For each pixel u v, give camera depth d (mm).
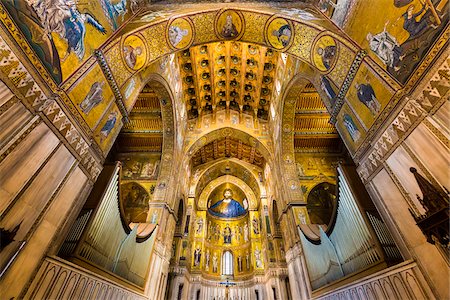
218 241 27359
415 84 4793
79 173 5961
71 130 5520
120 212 8734
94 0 6387
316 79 9867
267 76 17281
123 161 18703
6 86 3936
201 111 20500
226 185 27609
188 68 16375
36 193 4609
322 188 17844
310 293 11000
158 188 14719
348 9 7035
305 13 8992
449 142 4082
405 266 5113
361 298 6918
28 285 4473
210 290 22594
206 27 10000
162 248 13070
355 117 6977
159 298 12453
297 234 12914
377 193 6051
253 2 10234
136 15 8906
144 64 8773
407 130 5016
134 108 17625
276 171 17094
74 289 5719
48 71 4777
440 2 4238
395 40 5316
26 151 4336
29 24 4355
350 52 6836
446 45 4133
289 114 15414
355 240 7453
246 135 19484
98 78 6500
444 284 4266
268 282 19062
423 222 4422
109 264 7742
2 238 3789
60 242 5312
